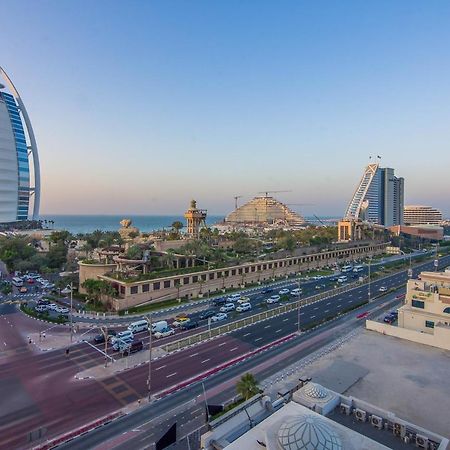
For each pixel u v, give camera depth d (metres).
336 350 58.12
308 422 23.41
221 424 29.39
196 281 103.44
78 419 41.16
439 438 27.02
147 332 70.62
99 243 146.00
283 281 126.50
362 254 192.25
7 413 42.28
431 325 63.28
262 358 58.03
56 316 79.50
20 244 142.88
